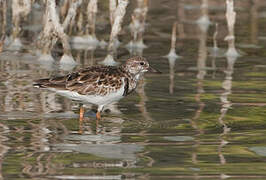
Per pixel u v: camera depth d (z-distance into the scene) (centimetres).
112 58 2111
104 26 2639
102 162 1181
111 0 2108
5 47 2267
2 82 1786
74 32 2470
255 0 3256
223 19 2870
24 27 2516
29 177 1095
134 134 1365
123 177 1104
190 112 1546
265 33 2617
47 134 1352
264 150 1262
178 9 3031
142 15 2384
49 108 1557
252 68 2073
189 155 1227
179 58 2212
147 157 1213
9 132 1353
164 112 1544
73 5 2058
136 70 1596
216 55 2272
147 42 2456
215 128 1416
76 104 1616
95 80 1482
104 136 1348
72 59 2083
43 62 2078
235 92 1755
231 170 1147
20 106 1555
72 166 1155
